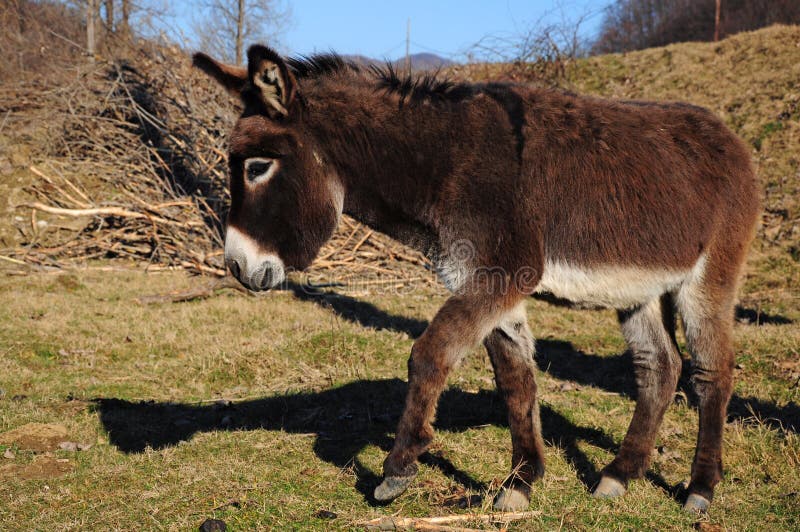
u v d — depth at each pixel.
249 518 2.88
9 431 3.86
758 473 3.55
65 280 8.27
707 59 15.43
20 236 9.85
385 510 2.98
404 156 3.00
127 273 8.93
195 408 4.56
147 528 2.79
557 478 3.43
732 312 3.32
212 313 7.08
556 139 3.03
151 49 11.71
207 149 10.70
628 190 3.04
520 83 3.32
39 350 5.69
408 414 2.76
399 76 3.23
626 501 3.17
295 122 2.99
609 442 3.99
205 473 3.37
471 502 3.06
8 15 15.12
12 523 2.85
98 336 6.14
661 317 3.46
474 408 4.57
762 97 13.08
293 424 4.27
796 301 7.60
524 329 3.14
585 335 6.55
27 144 11.38
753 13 31.84
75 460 3.58
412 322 6.97
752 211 3.32
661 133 3.22
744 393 4.76
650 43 36.97
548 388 5.06
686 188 3.13
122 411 4.40
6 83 12.81
